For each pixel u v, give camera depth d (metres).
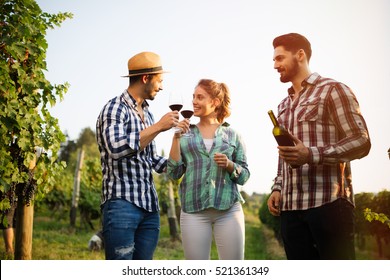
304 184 2.75
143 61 3.02
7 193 4.55
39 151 4.94
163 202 15.16
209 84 3.51
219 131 3.51
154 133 2.80
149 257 2.96
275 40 2.96
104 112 2.91
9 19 4.32
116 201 2.83
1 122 4.15
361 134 2.62
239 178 3.39
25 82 4.36
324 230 2.65
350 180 2.81
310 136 2.74
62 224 14.30
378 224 7.89
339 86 2.71
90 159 15.54
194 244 3.34
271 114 2.68
